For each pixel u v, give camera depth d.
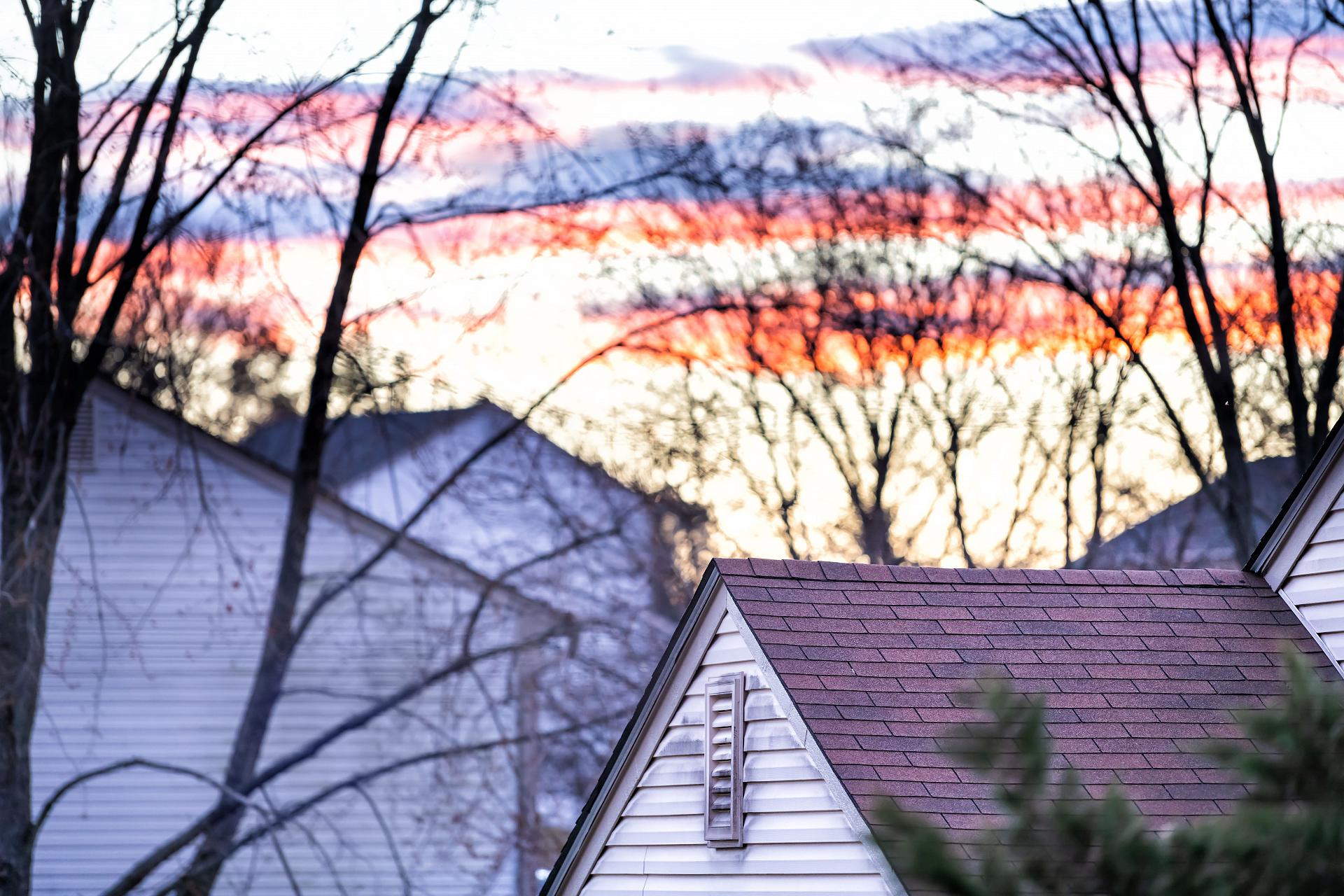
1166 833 10.01
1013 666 11.85
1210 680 11.99
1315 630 12.81
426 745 25.38
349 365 22.80
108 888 24.47
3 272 21.03
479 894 24.61
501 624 25.70
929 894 9.12
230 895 24.48
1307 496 12.88
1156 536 32.19
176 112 21.64
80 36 21.31
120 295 21.73
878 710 11.09
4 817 21.30
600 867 13.29
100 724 25.03
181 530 25.62
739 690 11.91
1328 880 5.68
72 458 25.31
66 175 21.55
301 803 23.48
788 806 11.27
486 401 24.11
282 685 25.23
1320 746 6.00
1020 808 6.17
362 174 22.50
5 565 21.17
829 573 12.60
